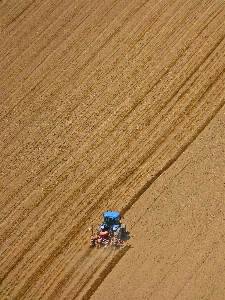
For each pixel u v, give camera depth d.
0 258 143.75
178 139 163.62
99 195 153.88
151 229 145.38
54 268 140.75
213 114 168.12
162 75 178.12
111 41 188.25
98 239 144.38
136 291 134.25
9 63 187.25
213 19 189.62
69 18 195.88
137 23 191.62
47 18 197.00
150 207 149.75
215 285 134.00
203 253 139.75
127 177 156.88
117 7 196.62
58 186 156.75
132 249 142.25
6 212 152.88
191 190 152.12
